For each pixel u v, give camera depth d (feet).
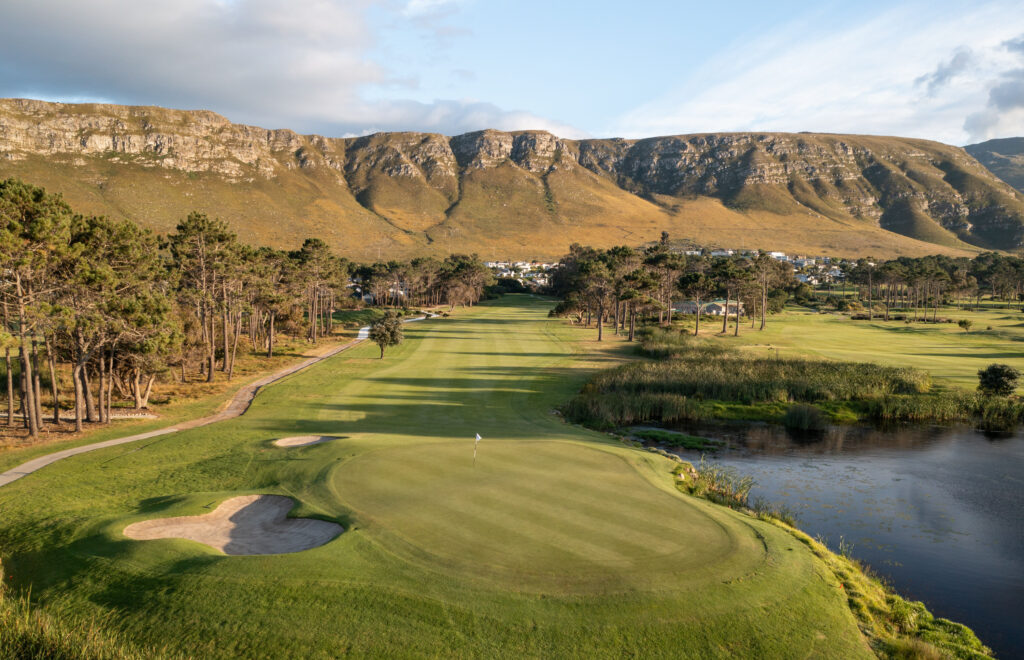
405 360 226.99
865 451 117.70
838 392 160.56
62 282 116.98
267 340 303.68
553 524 56.65
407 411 136.46
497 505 61.57
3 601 42.78
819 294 643.04
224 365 211.20
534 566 47.93
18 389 159.94
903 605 51.67
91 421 127.44
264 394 160.66
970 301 592.19
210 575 46.83
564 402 151.64
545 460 79.97
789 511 82.89
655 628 41.57
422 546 51.26
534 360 223.30
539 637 40.40
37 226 101.86
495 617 41.96
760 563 50.62
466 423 123.03
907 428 137.59
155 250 172.55
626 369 184.65
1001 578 62.54
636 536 54.24
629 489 68.18
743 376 172.24
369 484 68.18
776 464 108.06
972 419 145.28
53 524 61.52
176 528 58.90
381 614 42.29
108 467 87.20
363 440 91.50
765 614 44.09
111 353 134.00
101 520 60.70
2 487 77.97
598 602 43.60
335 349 273.95
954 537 74.08
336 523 57.98
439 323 393.70
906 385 165.37
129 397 159.02
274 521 61.00
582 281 320.50
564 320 411.95
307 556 49.42
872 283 519.60
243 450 92.79
